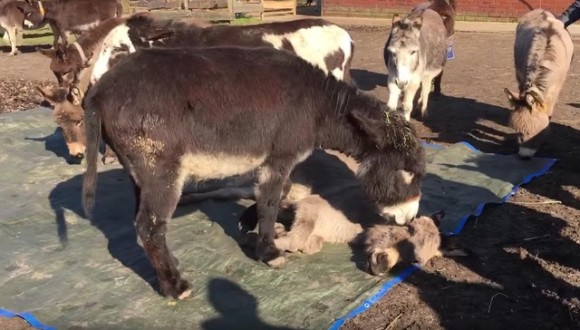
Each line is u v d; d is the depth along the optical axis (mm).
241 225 4453
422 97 7758
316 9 22438
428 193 5340
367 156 4051
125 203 5168
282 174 3912
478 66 11430
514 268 4180
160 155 3473
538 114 5957
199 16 16750
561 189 5531
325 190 4664
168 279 3701
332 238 4438
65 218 4887
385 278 4016
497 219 4941
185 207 5023
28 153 6375
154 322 3529
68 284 3918
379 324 3547
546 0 17109
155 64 3541
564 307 3709
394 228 4148
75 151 5359
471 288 3932
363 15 19875
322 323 3523
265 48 3967
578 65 11375
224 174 3787
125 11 16391
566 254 4355
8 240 4492
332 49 6105
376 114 4055
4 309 3631
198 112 3508
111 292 3832
